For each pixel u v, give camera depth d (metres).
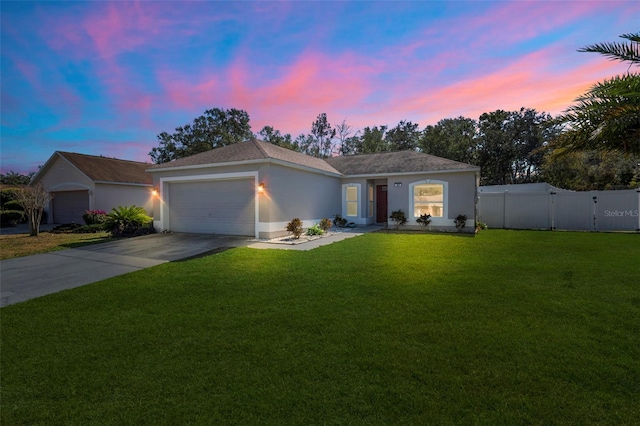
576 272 6.18
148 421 2.23
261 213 11.73
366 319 4.00
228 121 38.00
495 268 6.61
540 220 15.47
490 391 2.50
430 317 4.01
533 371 2.76
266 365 2.95
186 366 2.96
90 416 2.29
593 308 4.21
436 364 2.91
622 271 6.22
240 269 6.87
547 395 2.44
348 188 16.92
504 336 3.44
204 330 3.77
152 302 4.82
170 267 7.20
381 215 17.64
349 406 2.35
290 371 2.84
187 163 13.57
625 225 14.09
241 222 12.54
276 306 4.55
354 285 5.50
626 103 5.56
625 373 2.71
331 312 4.26
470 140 32.25
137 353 3.24
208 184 13.30
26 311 4.48
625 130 5.79
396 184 15.34
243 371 2.86
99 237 13.20
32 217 13.70
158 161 36.62
